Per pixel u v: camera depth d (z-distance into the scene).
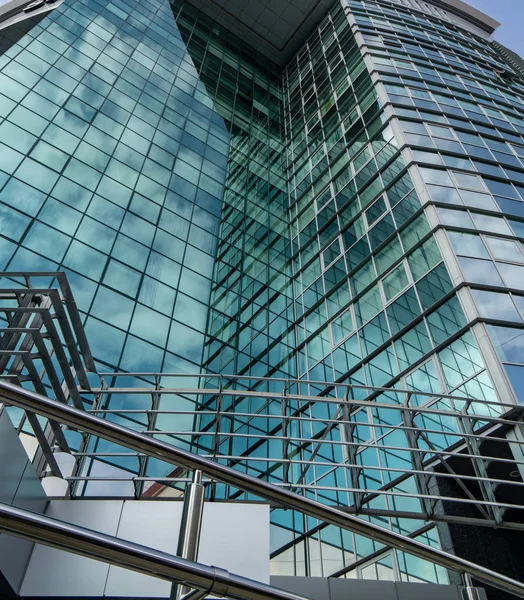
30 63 25.91
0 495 5.89
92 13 34.09
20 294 8.63
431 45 36.47
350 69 34.25
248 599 2.69
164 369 19.23
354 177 26.64
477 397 14.76
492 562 12.70
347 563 14.69
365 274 21.95
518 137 26.73
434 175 21.94
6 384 3.51
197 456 3.64
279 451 18.89
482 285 17.17
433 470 14.39
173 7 44.72
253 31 49.72
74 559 6.57
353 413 18.17
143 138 27.72
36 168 21.16
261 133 37.66
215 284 23.94
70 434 14.99
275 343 23.31
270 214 30.38
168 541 7.39
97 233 21.16
